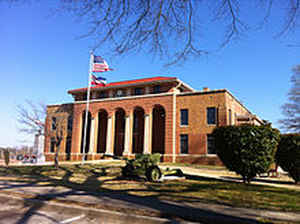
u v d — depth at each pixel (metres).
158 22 5.66
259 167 11.00
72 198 7.88
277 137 11.27
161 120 34.75
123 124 37.66
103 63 26.98
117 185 11.12
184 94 31.19
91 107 36.91
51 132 23.70
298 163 12.93
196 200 7.75
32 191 9.23
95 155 35.12
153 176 12.54
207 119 29.22
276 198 8.28
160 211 6.29
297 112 37.81
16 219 6.16
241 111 35.12
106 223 5.89
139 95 35.78
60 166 22.31
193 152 29.19
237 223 5.40
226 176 16.81
